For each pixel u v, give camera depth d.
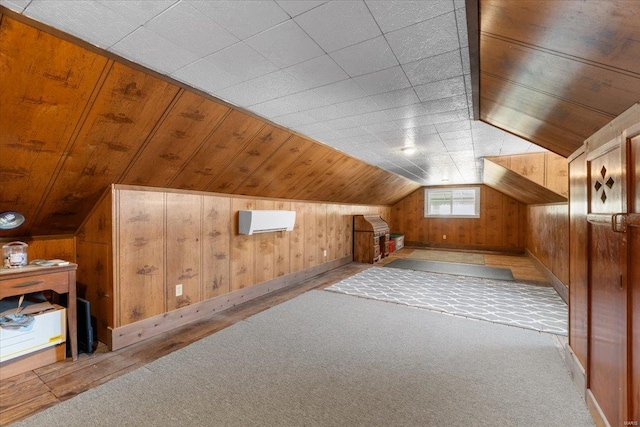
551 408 1.80
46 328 2.26
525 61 1.42
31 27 1.33
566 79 1.37
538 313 3.45
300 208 5.01
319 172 4.39
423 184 8.58
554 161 4.02
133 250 2.69
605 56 1.06
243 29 1.43
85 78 1.64
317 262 5.49
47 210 2.44
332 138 3.44
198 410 1.76
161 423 1.65
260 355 2.42
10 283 2.08
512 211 7.97
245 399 1.87
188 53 1.63
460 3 1.22
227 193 3.64
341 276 5.34
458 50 1.61
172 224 3.02
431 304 3.75
